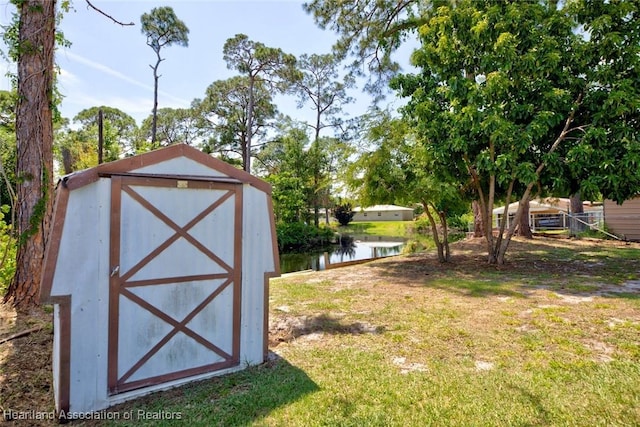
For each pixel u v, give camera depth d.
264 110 27.19
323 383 3.03
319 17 11.77
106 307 2.78
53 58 5.19
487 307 5.09
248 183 3.50
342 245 24.03
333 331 4.34
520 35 7.14
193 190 3.18
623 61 6.63
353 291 6.43
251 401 2.77
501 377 3.04
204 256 3.24
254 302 3.51
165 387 3.03
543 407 2.57
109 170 2.79
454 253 10.92
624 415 2.44
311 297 6.02
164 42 22.27
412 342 3.91
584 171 7.11
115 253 2.81
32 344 3.81
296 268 15.29
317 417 2.53
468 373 3.14
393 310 5.11
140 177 2.92
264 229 3.60
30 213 4.95
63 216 2.62
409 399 2.73
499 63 7.07
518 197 9.80
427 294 6.02
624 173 6.41
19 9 4.98
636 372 3.02
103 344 2.77
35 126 4.98
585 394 2.72
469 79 7.46
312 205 26.70
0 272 5.52
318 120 27.23
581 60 6.96
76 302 2.67
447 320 4.59
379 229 36.75
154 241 2.99
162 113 27.44
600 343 3.67
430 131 7.78
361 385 2.97
